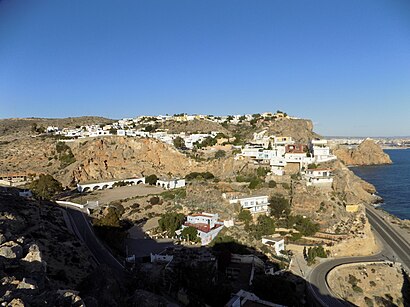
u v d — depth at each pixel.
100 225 79.44
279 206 108.69
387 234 114.00
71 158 163.12
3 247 31.55
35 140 185.50
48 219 78.94
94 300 31.52
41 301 25.25
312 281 76.69
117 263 63.97
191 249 78.56
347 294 76.38
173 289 54.78
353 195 119.88
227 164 154.50
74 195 128.75
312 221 106.69
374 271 83.62
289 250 92.88
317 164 137.62
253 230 97.12
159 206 112.12
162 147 174.75
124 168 165.50
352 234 100.31
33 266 31.59
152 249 80.06
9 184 134.12
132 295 41.38
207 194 114.94
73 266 52.84
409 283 82.38
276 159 142.25
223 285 58.50
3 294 24.91
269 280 63.62
